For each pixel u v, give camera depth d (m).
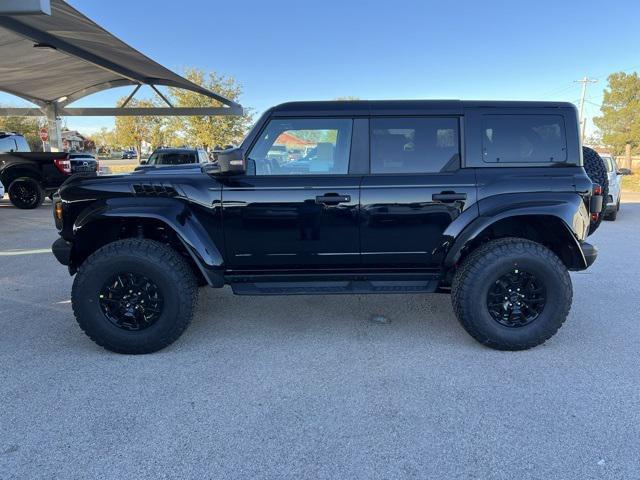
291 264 3.82
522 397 3.02
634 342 3.88
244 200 3.67
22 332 4.15
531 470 2.35
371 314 4.61
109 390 3.14
